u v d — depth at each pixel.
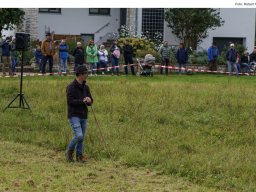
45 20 37.88
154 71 31.55
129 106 16.42
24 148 12.05
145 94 18.70
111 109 16.23
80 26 38.47
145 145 12.03
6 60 25.88
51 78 23.86
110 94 18.61
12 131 13.55
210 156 11.09
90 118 14.91
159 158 10.88
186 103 17.14
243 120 15.22
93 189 9.03
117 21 39.03
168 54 29.84
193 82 23.84
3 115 15.27
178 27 36.34
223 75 30.66
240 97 18.62
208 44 38.47
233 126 14.38
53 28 38.03
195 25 35.88
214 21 36.09
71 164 10.78
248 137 13.13
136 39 32.94
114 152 11.46
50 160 11.11
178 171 10.09
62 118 14.88
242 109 16.62
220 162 10.57
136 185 9.34
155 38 36.66
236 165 10.28
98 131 13.16
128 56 28.25
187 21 35.69
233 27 38.84
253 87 21.69
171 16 35.97
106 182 9.49
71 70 29.91
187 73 30.66
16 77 24.22
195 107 16.61
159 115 15.29
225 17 38.72
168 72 31.47
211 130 13.99
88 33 38.62
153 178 9.83
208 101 17.48
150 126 14.25
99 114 15.61
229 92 19.61
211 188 9.24
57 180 9.49
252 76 30.20
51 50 26.06
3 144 12.38
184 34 36.59
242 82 24.66
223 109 16.56
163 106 16.69
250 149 11.94
